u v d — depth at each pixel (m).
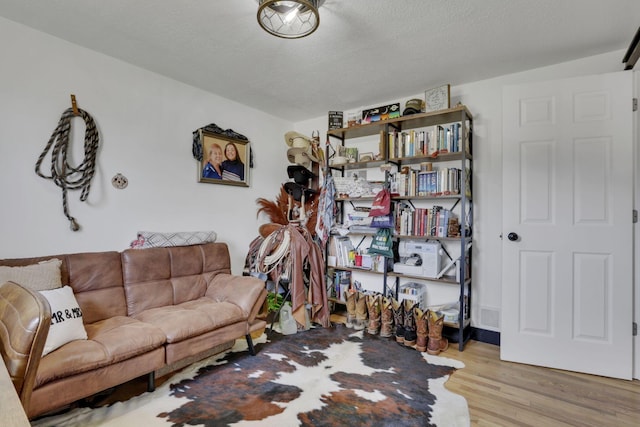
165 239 2.69
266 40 2.27
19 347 0.81
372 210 3.09
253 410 1.76
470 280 2.88
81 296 2.11
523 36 2.19
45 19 2.06
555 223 2.37
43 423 1.61
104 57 2.50
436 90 2.85
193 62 2.62
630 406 1.87
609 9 1.89
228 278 2.72
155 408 1.77
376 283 3.54
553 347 2.35
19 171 2.11
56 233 2.27
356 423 1.67
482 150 2.90
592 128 2.27
